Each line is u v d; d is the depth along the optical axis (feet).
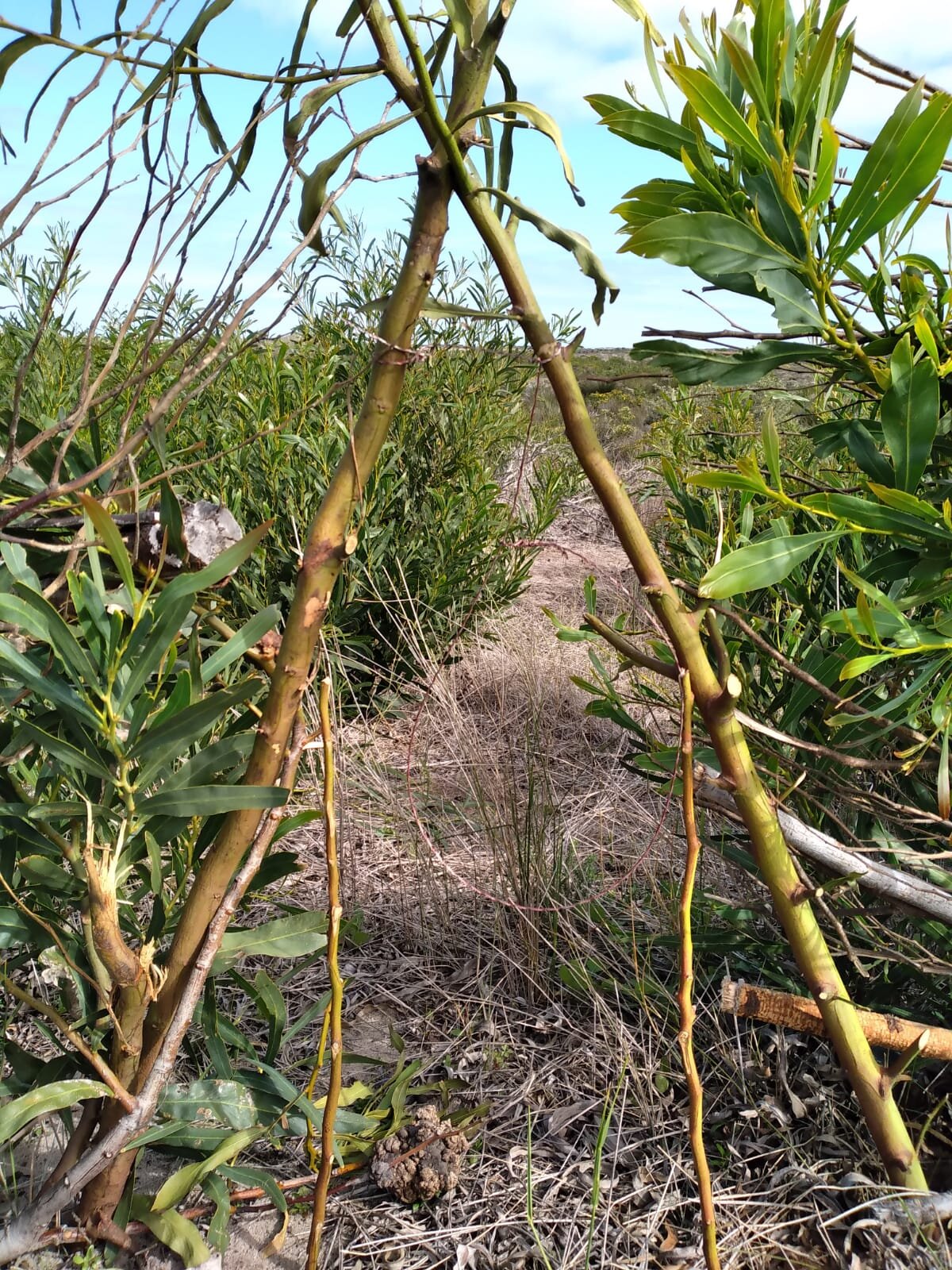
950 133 3.71
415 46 3.36
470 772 9.76
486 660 13.23
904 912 4.98
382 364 3.81
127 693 3.79
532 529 15.07
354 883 8.02
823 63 3.84
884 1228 4.56
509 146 3.96
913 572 4.33
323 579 3.89
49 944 4.29
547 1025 6.53
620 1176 5.19
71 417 3.74
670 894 7.31
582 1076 6.00
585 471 4.25
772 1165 5.19
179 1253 4.35
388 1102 5.47
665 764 5.49
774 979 6.27
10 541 3.73
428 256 3.73
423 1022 6.67
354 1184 5.16
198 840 4.59
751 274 4.31
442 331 13.80
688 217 4.02
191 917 4.07
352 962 7.45
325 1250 4.73
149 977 4.03
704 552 6.63
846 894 5.58
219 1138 4.63
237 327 3.79
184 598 3.67
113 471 4.18
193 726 3.78
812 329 4.33
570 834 8.53
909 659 4.91
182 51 3.64
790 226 4.25
